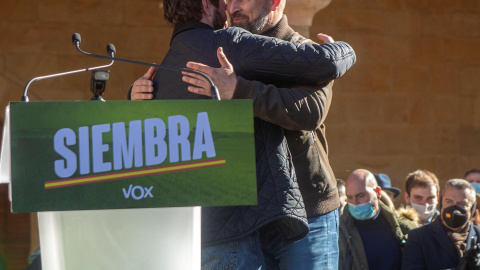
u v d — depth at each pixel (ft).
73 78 49.11
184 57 14.97
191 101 10.82
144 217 11.05
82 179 10.56
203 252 14.32
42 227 10.96
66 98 49.06
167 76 15.17
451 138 54.19
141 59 50.03
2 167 11.03
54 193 10.50
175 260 11.08
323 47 14.83
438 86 53.93
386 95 53.31
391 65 53.31
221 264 14.29
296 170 16.46
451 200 26.96
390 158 53.36
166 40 50.42
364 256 27.25
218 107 10.84
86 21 49.34
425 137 53.78
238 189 10.81
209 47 14.76
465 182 27.35
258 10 16.75
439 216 27.09
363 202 27.30
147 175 10.69
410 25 53.52
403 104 53.52
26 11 48.57
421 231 27.09
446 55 54.03
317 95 14.69
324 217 16.98
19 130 10.50
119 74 49.78
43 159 10.52
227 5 17.03
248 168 10.84
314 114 14.51
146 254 11.04
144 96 15.37
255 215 14.10
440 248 26.61
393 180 53.26
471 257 22.76
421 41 53.72
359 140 52.95
